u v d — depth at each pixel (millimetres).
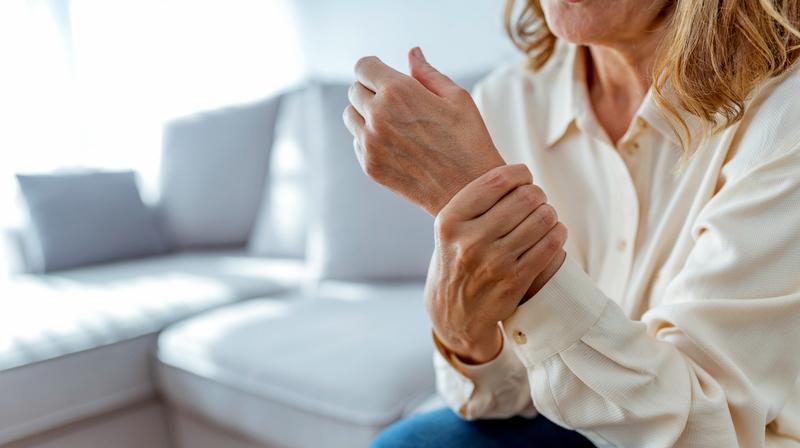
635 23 538
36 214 1917
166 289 1587
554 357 467
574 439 618
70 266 1929
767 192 458
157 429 1451
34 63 2789
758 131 494
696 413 447
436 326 531
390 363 1040
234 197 2080
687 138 523
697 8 482
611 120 664
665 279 570
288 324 1282
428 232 1477
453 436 624
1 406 1210
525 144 728
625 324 455
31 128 2775
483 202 416
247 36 2631
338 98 1642
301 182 1942
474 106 455
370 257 1513
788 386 469
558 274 453
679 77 497
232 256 2039
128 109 2980
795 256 446
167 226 2166
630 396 447
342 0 2229
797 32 468
